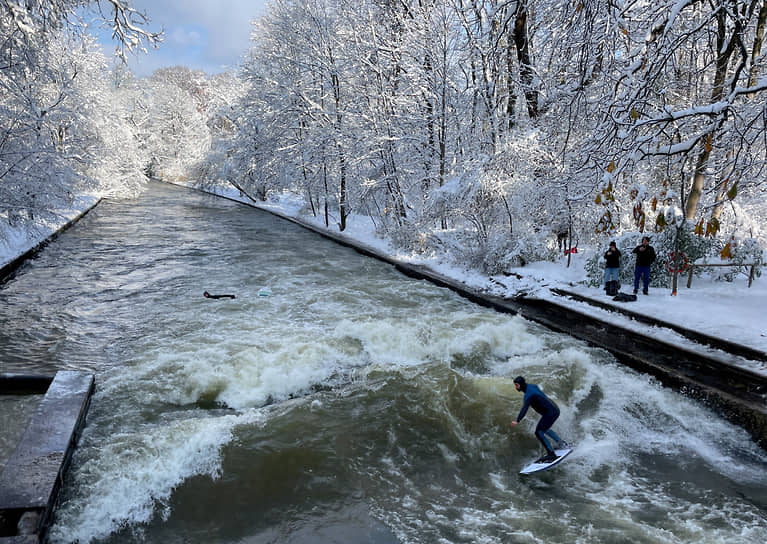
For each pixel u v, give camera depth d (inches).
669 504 233.1
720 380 318.0
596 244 674.8
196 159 2304.4
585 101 388.2
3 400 317.7
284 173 1374.3
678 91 507.2
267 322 456.4
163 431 268.5
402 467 259.8
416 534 210.8
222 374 337.4
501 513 226.8
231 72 1877.5
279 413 296.0
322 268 720.3
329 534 210.8
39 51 592.4
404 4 860.0
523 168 650.8
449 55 795.4
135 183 1849.2
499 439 288.4
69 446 243.8
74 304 508.7
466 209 668.7
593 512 227.1
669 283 518.3
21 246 715.4
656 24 332.8
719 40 477.4
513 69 713.0
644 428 299.9
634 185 318.0
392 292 584.7
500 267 644.1
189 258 767.7
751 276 487.8
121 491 227.6
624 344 391.5
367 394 321.4
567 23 384.8
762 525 216.8
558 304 498.9
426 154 853.8
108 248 822.5
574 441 288.5
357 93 965.8
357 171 1003.9
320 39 1047.6
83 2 532.4
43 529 195.5
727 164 319.3
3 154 592.7
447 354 398.9
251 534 211.2
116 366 355.9
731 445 276.4
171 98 2815.0
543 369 362.0
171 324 450.3
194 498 230.2
